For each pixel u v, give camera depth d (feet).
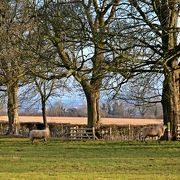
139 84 129.29
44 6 136.56
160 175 70.59
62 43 138.62
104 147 122.62
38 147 125.59
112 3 129.18
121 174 71.51
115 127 175.73
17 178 67.10
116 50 126.00
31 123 205.57
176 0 124.98
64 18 131.54
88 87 161.07
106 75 130.11
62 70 151.53
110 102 146.30
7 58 147.02
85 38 128.98
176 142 134.21
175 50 126.82
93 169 78.28
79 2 132.26
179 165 83.56
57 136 186.60
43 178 67.05
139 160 91.50
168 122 141.59
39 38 137.80
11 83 151.33
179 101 140.77
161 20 125.70
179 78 140.15
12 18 152.87
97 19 139.03
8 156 101.65
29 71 146.41
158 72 127.34
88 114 165.07
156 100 136.36
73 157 98.53
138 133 166.71
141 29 123.13
